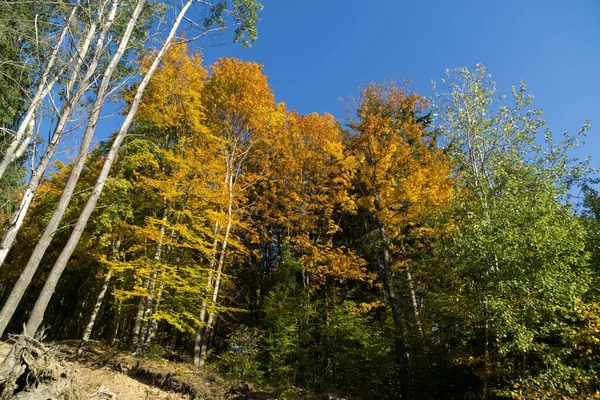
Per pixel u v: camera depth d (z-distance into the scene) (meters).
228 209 12.70
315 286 14.94
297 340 12.31
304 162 16.50
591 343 6.50
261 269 18.11
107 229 13.05
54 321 21.77
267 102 14.45
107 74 7.90
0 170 8.80
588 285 6.98
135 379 10.18
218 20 9.61
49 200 14.39
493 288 6.98
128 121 8.29
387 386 11.23
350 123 14.13
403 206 12.30
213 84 14.16
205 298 11.15
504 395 6.30
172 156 12.05
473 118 10.28
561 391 6.16
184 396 9.41
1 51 9.03
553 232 6.86
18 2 8.50
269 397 9.79
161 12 9.35
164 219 11.23
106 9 8.90
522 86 10.21
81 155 7.46
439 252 9.12
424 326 10.01
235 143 14.14
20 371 5.85
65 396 6.09
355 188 13.66
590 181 10.30
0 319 6.09
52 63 8.65
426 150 13.02
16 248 17.66
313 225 15.66
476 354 7.51
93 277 17.23
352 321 12.95
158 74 12.82
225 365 11.36
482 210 7.98
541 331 6.64
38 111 8.51
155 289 10.52
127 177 14.44
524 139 9.82
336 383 11.92
